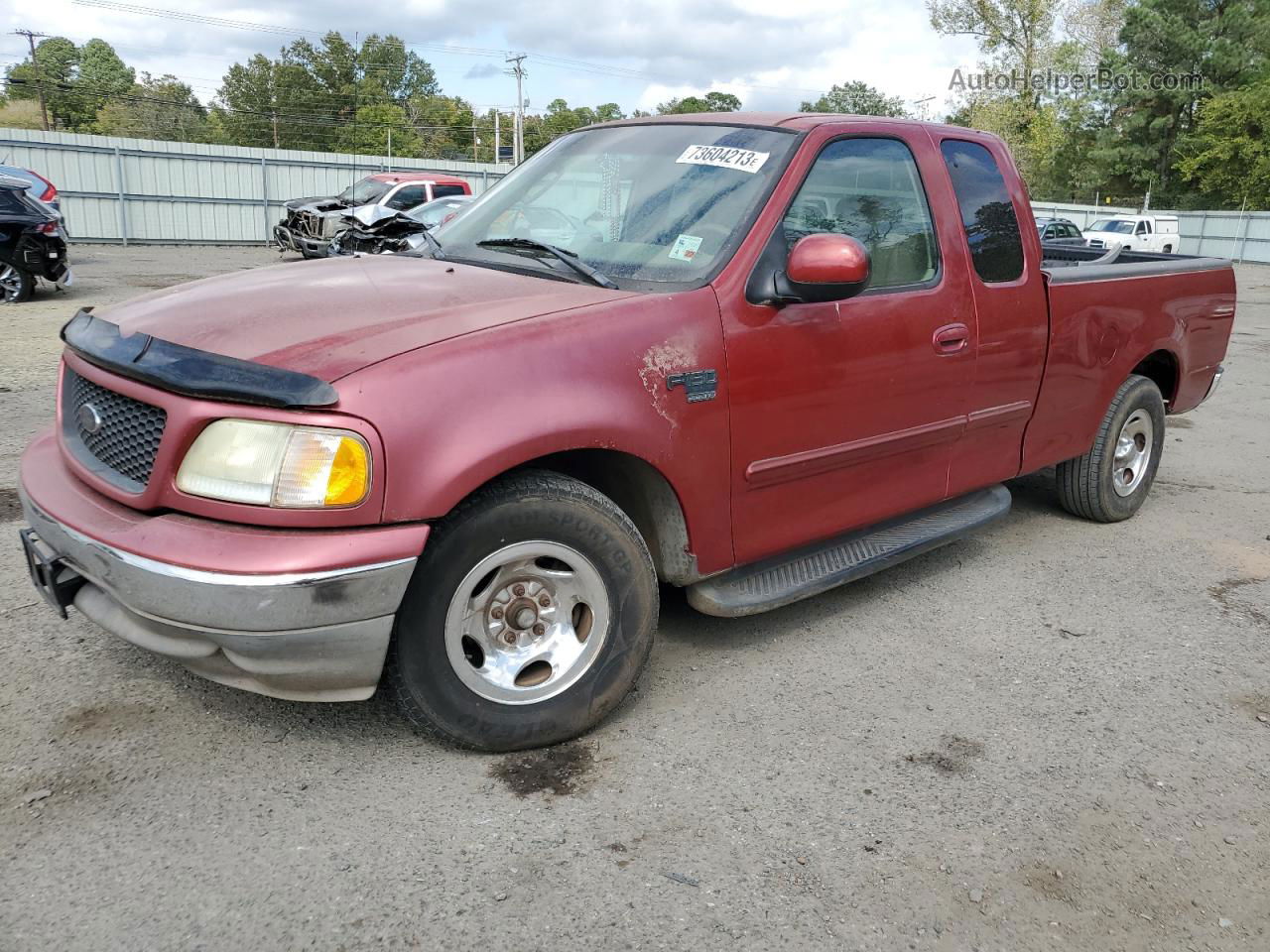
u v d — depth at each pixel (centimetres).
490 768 277
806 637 375
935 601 417
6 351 910
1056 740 309
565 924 219
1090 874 246
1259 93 4766
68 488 273
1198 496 600
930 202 380
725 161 344
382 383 242
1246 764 301
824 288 309
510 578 273
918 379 367
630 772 278
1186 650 379
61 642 336
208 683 313
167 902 219
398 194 2022
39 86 7606
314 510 236
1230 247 4053
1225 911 236
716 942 216
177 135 9288
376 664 251
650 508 312
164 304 298
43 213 1289
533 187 382
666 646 362
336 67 9969
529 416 259
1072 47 4956
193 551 233
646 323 289
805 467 335
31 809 248
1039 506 563
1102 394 480
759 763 286
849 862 245
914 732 309
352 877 230
